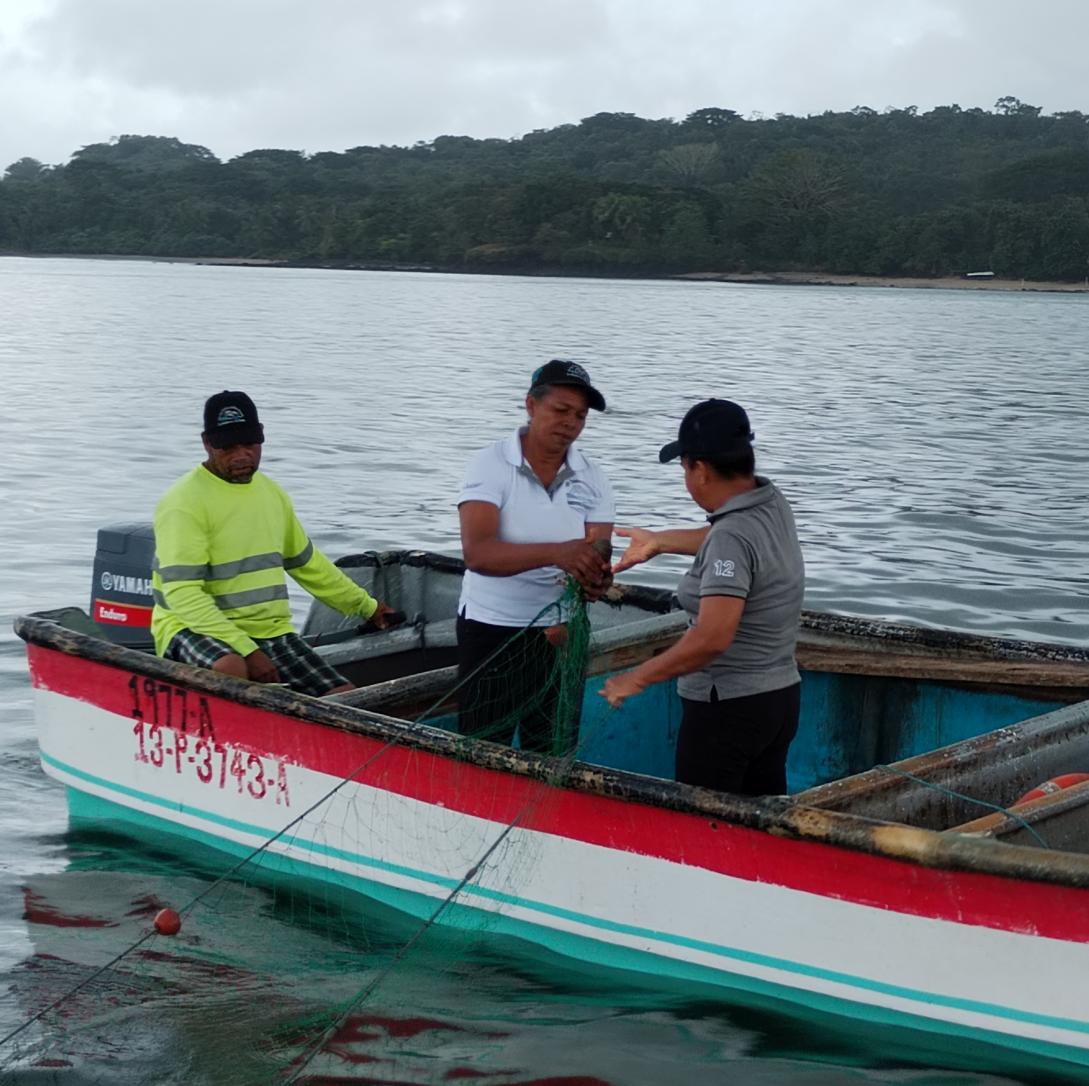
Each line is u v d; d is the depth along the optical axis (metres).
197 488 5.96
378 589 7.29
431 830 5.27
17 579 10.25
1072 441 20.09
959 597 10.65
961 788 5.14
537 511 5.19
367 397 23.44
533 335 44.19
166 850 5.94
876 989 4.56
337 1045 4.57
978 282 136.38
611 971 5.02
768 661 4.74
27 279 93.19
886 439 19.75
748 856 4.66
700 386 27.69
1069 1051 4.36
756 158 188.38
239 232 168.38
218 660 5.77
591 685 6.17
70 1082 4.36
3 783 6.60
